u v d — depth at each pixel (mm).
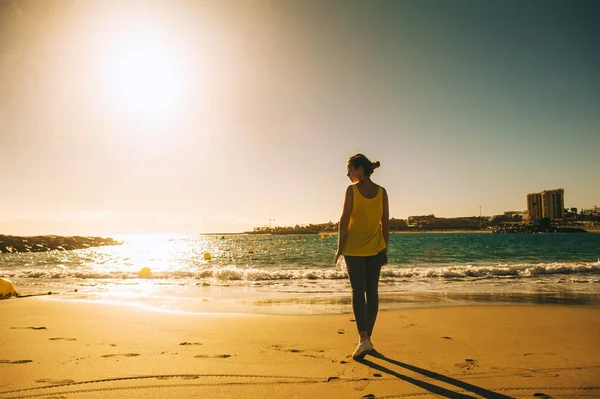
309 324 5105
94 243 73375
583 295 8398
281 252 36844
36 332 4398
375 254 3516
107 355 3400
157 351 3572
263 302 7531
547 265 15188
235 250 49375
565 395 2484
